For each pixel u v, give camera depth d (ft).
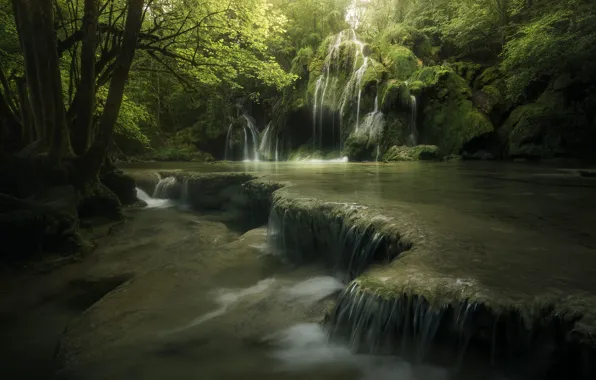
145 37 30.27
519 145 53.11
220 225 26.94
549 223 12.92
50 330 13.21
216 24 35.01
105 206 26.78
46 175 22.41
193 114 91.30
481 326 7.35
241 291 14.10
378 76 66.39
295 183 24.36
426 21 78.74
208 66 37.29
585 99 50.62
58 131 22.49
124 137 76.54
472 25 62.23
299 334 10.67
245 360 9.61
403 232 11.83
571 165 41.78
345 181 25.75
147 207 32.78
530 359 6.91
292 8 91.56
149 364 9.59
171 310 12.52
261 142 82.28
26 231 18.62
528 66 48.67
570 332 6.44
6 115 25.17
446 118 61.41
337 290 13.33
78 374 9.31
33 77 22.08
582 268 8.70
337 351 9.60
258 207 25.55
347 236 14.06
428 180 26.61
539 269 8.71
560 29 43.75
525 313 6.98
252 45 38.83
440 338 7.84
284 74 41.45
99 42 29.25
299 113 74.33
